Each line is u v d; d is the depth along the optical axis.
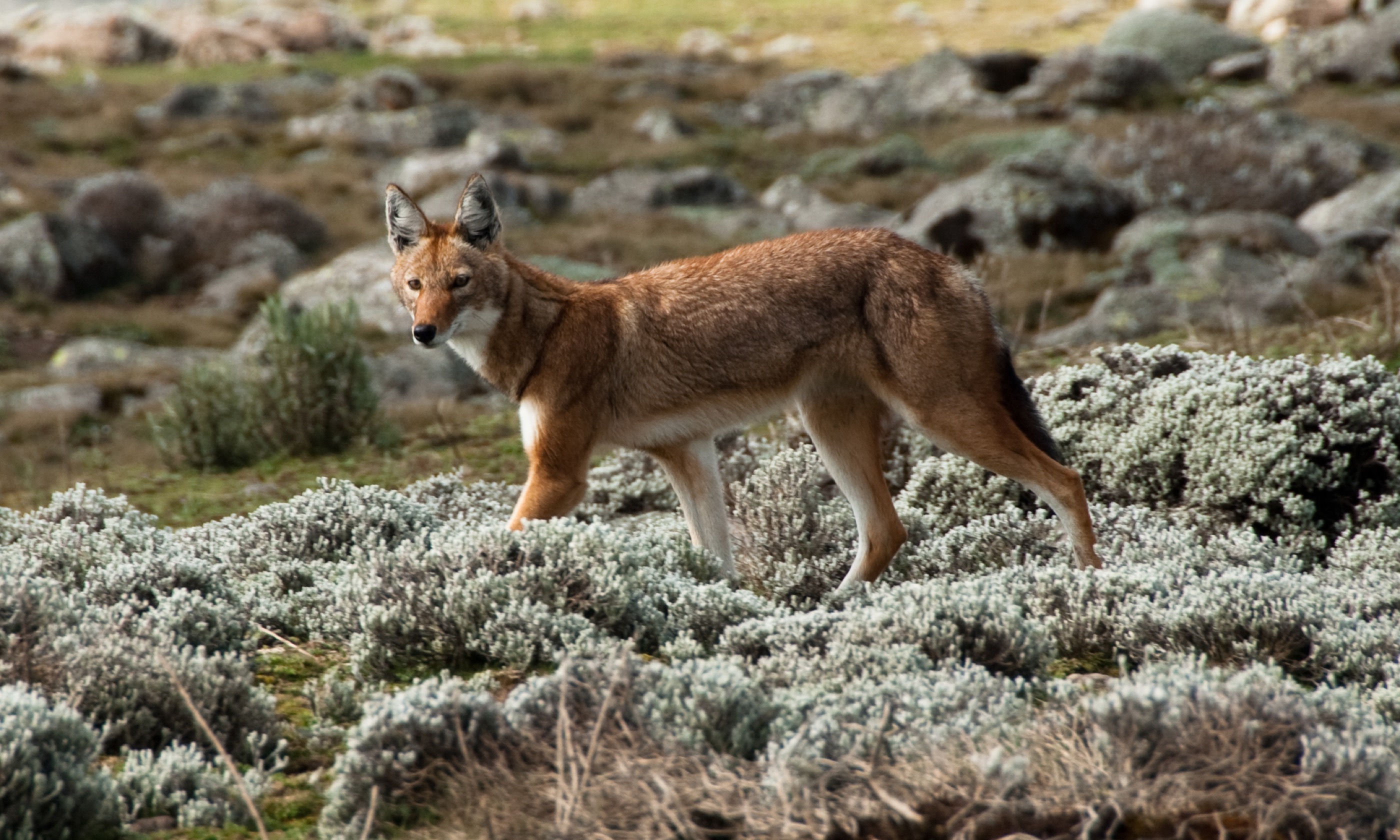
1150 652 13.64
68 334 57.62
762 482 20.33
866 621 13.45
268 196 73.44
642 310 18.22
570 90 116.00
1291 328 36.16
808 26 163.25
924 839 8.96
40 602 12.78
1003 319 45.47
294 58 146.38
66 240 66.31
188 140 98.31
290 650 14.56
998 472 17.52
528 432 18.38
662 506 25.84
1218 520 20.22
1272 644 13.81
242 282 65.94
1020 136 85.81
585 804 9.29
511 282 18.53
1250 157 63.22
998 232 58.09
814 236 18.52
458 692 10.70
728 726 10.74
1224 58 111.81
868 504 18.59
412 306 18.59
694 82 121.75
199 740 11.52
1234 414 20.58
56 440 40.69
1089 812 8.90
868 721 10.67
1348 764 9.48
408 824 9.98
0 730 9.69
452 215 72.00
